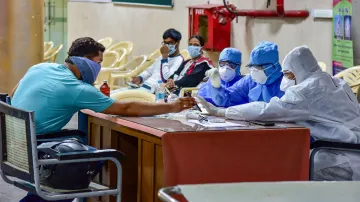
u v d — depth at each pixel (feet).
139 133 12.42
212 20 26.09
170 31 20.62
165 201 7.41
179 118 13.19
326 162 12.98
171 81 18.74
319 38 22.77
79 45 13.82
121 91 16.47
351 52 21.11
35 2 25.21
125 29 34.71
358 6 20.70
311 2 22.95
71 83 13.05
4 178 12.60
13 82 25.22
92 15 37.70
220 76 16.60
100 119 13.93
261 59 14.47
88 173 12.13
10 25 24.97
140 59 29.58
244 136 11.85
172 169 11.38
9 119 12.11
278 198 7.49
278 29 24.45
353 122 13.23
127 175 13.78
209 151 11.64
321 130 13.14
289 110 12.86
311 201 7.40
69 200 13.04
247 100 15.56
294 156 12.21
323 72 13.35
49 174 11.97
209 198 7.41
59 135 13.38
